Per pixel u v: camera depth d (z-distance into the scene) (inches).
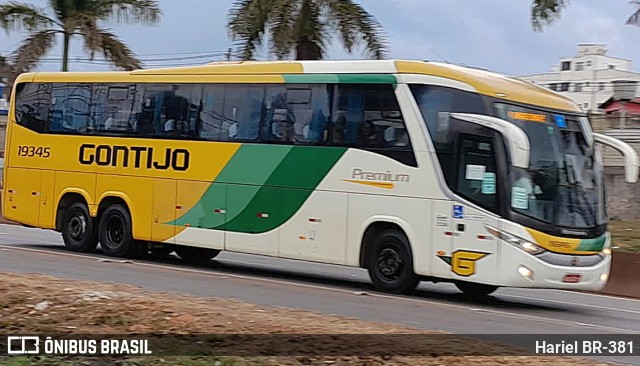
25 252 762.8
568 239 554.3
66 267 658.2
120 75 741.3
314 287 619.8
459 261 563.8
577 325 506.9
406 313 510.0
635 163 583.8
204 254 784.3
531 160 559.8
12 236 968.9
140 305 407.5
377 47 966.4
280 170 642.8
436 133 577.3
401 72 595.2
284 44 961.5
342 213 612.4
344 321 408.8
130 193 725.9
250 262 797.9
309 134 631.8
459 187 566.3
